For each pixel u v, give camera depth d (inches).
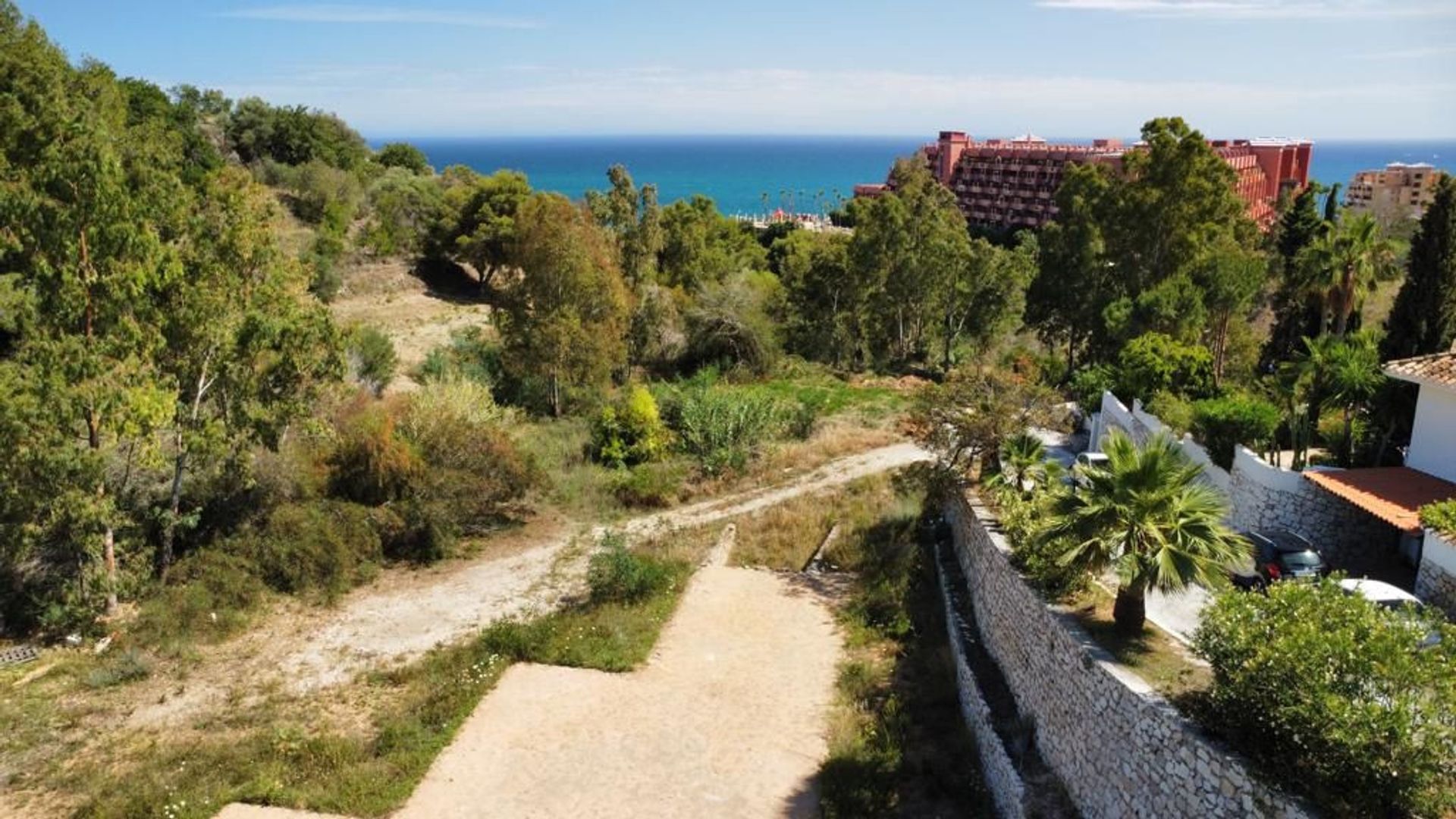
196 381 1014.4
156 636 891.4
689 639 895.7
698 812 629.6
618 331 1665.8
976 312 2153.1
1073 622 612.7
